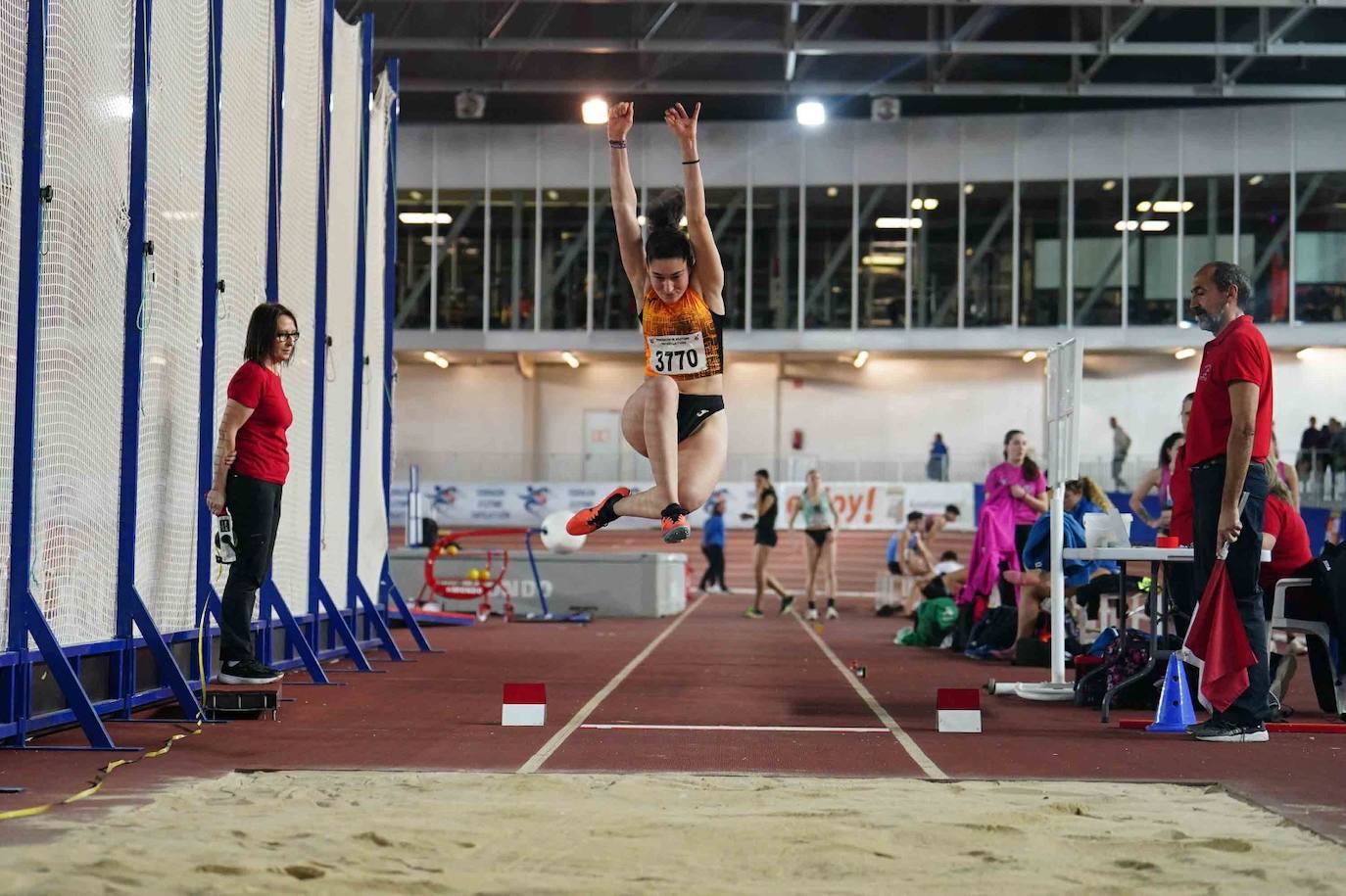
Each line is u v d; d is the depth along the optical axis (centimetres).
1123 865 367
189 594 790
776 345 3653
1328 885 339
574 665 1077
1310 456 2848
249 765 543
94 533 664
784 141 3631
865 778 515
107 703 673
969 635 1254
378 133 1212
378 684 902
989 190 3578
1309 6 2447
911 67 3159
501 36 2706
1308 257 3431
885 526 3494
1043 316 3569
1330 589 743
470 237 3697
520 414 4000
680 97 3847
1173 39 3203
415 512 1944
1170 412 3759
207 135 809
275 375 724
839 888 336
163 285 745
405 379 4034
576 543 1278
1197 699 788
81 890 320
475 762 555
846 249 3638
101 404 672
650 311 520
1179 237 3494
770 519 1875
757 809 444
